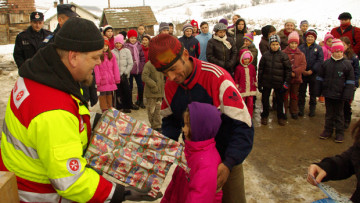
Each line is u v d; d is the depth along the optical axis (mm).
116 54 5547
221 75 1795
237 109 1745
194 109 1627
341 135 4344
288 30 6215
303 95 5480
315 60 5316
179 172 1881
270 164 3730
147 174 1602
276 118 5465
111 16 22406
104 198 1346
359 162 1425
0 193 1103
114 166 1539
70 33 1275
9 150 1332
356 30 5906
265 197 3010
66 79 1317
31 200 1350
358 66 4750
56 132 1221
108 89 5145
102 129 1540
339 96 4172
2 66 8898
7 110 1361
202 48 6215
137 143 1604
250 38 5500
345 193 3096
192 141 1661
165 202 1969
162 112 2152
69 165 1237
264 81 4965
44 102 1242
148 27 22984
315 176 1641
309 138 4547
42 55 1308
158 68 1675
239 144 1732
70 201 1415
